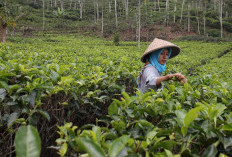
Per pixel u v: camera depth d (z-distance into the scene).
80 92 2.20
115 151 0.96
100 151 0.87
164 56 2.73
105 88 2.66
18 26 41.56
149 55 2.78
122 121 1.36
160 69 2.71
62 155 1.17
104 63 3.83
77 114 2.25
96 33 42.62
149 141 1.13
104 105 2.73
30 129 0.84
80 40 35.50
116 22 43.56
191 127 1.25
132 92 3.73
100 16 56.03
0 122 1.73
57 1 64.69
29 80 2.18
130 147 1.11
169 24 44.28
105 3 56.41
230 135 1.20
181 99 1.95
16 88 1.79
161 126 1.51
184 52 24.75
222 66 8.71
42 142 1.95
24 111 1.68
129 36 40.44
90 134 1.19
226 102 1.83
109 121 1.61
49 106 2.10
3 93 1.74
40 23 45.94
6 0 21.05
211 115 1.31
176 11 51.56
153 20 44.97
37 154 0.80
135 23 41.19
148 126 1.35
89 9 58.09
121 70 3.30
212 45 31.94
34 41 29.58
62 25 45.84
